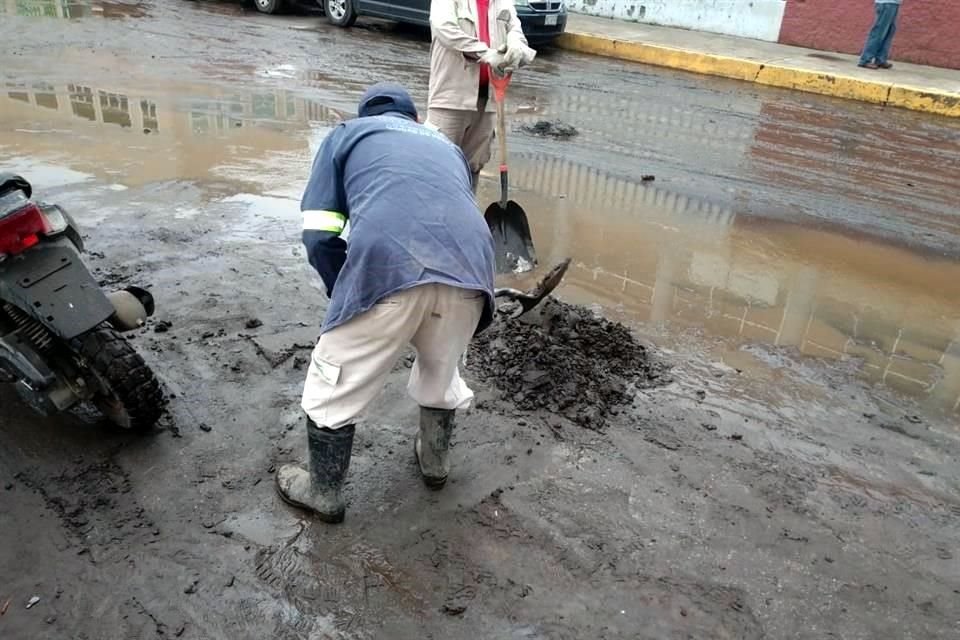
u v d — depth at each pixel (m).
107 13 12.34
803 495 3.07
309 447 2.65
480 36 4.65
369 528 2.77
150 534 2.66
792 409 3.65
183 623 2.35
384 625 2.39
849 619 2.52
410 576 2.58
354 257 2.38
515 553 2.70
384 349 2.47
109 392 2.89
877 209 6.55
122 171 5.85
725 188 6.79
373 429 3.30
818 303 4.80
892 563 2.76
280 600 2.45
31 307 2.73
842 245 5.75
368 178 2.44
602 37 13.19
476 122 5.11
